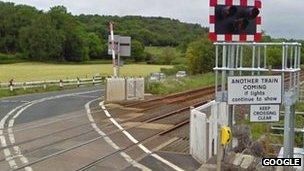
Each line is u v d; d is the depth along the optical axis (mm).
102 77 62969
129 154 14375
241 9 10898
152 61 123000
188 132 18984
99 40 141625
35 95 36875
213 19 11016
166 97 34656
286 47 11227
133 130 19062
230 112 12078
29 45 126688
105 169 12398
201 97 36531
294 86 11531
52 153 14164
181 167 12742
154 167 12703
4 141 15977
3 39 132250
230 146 12242
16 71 87812
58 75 76312
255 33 11156
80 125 20000
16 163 12797
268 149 16219
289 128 11531
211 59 71125
